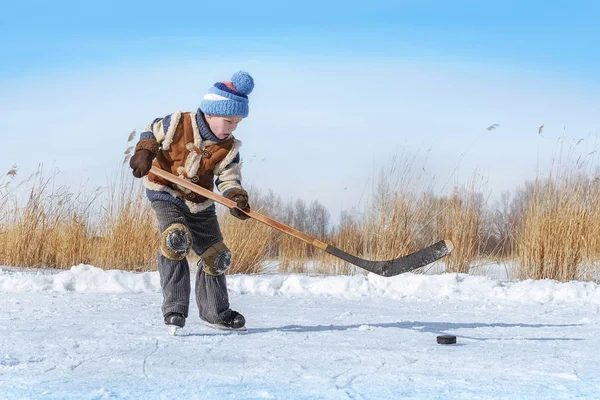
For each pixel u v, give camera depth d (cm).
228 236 1152
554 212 1010
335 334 468
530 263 1003
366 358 373
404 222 1104
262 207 1229
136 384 307
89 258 1127
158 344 414
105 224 1112
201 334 458
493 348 415
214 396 284
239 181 479
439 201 1113
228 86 462
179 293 455
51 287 812
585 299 790
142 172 448
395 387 303
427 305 714
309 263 1205
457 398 285
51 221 1145
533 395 290
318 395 288
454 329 509
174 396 285
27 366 345
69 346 402
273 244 1246
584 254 995
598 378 325
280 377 322
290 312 618
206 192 454
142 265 1098
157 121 470
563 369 346
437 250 444
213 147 469
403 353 390
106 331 461
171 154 466
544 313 641
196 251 480
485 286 857
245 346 411
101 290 812
